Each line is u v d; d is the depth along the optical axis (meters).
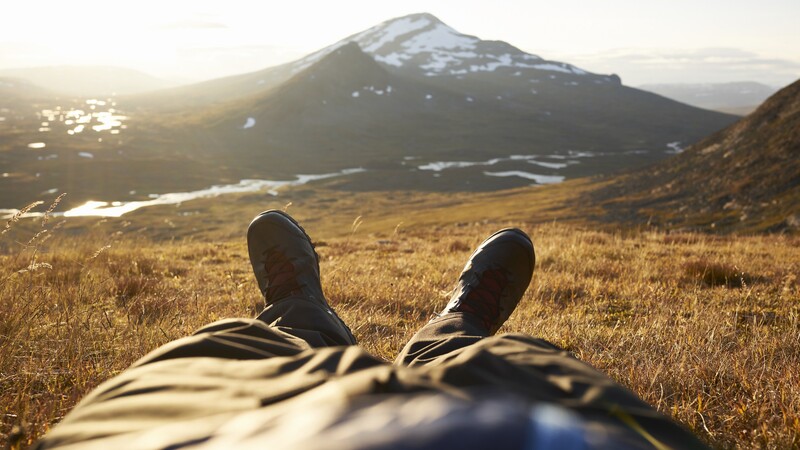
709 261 7.07
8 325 3.18
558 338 3.82
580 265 7.55
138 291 5.01
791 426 2.13
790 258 9.26
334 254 9.72
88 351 3.03
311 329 1.99
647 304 5.21
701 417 2.31
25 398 2.33
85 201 119.50
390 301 5.06
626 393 0.80
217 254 9.66
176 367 0.80
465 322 1.95
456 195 124.75
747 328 4.30
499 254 3.08
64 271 5.51
